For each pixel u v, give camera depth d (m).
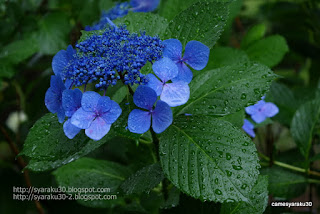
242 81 0.58
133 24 0.63
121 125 0.53
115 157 0.82
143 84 0.53
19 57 0.83
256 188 0.62
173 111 0.58
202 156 0.55
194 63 0.56
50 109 0.54
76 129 0.54
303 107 0.78
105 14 0.81
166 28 0.60
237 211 0.62
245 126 0.75
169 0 0.69
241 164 0.54
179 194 0.65
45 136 0.57
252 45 0.82
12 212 0.88
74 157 0.59
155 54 0.54
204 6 0.60
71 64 0.54
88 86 0.57
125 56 0.53
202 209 0.63
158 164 0.60
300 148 0.77
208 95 0.58
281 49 0.81
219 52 0.76
